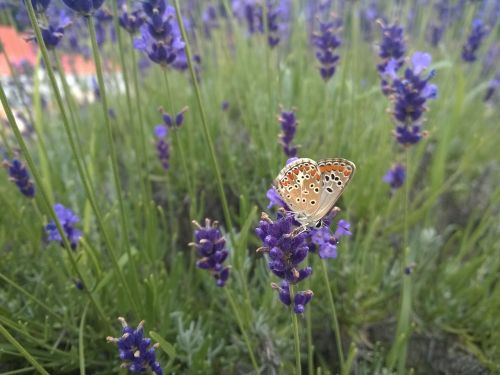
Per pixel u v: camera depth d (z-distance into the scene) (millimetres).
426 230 157
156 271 132
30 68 223
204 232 88
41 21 104
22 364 115
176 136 122
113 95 216
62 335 116
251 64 226
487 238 162
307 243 81
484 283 134
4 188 163
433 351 138
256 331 127
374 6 265
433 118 190
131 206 167
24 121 193
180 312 124
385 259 148
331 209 82
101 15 156
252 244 165
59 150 194
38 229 134
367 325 143
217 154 188
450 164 207
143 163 189
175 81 226
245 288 120
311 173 78
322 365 130
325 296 139
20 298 127
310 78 205
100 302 125
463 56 172
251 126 178
